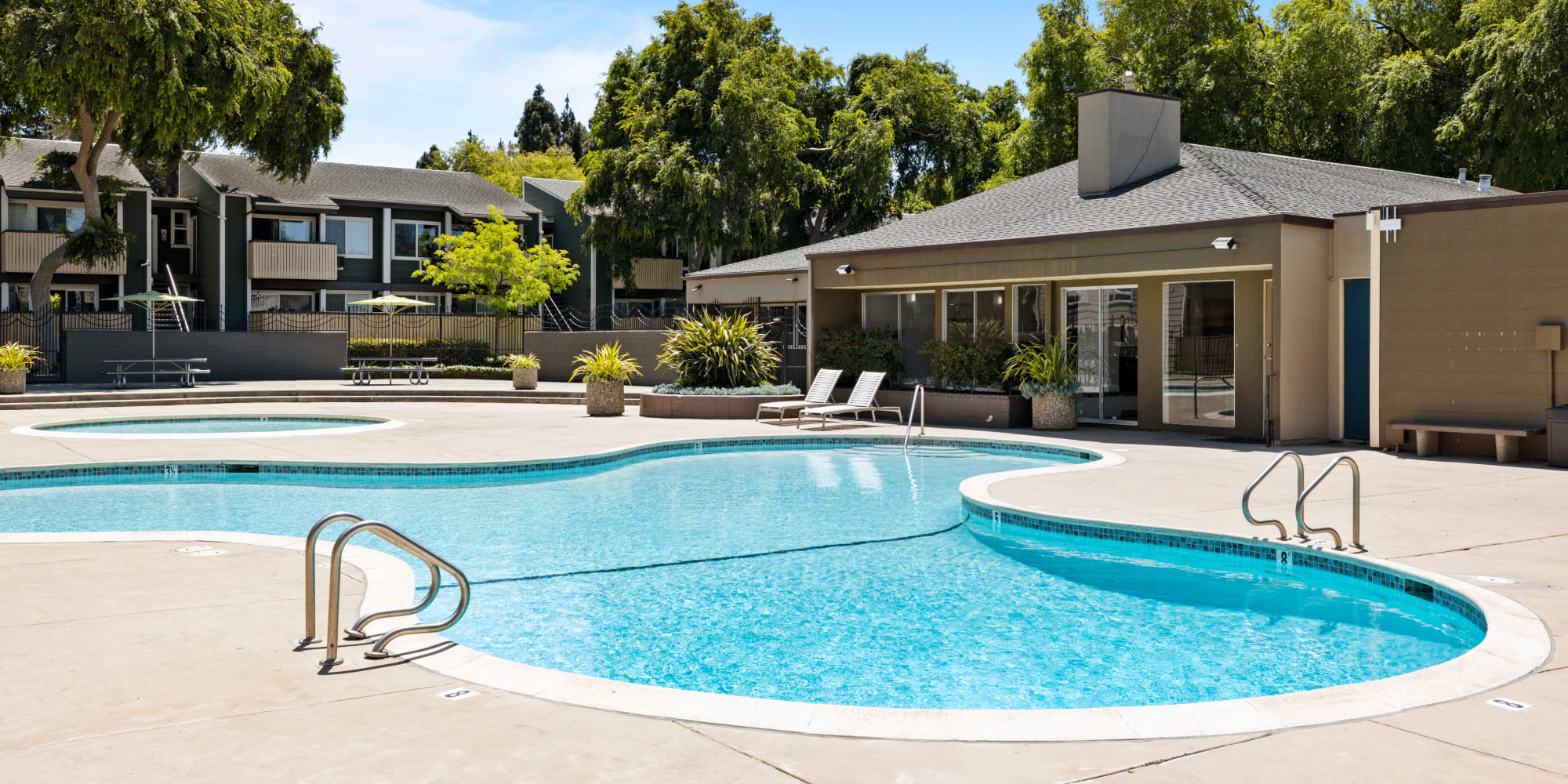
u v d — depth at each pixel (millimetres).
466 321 37219
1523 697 4391
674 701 4352
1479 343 13297
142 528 9641
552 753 3779
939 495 11734
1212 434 16547
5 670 4723
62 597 6102
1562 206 12531
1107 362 18297
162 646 5125
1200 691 5312
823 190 42750
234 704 4289
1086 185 19844
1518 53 27719
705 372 21062
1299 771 3611
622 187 37312
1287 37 35438
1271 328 14945
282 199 39906
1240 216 15156
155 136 29125
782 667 5734
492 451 14266
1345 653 5984
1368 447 14742
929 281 19438
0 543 7734
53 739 3877
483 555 8562
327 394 25062
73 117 28312
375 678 4645
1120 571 8117
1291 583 7738
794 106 43875
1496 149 30031
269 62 30422
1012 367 18469
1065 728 4043
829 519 10219
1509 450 12805
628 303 45094
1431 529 8422
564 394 25203
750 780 3539
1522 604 5938
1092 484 11000
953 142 43031
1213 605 7090
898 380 21406
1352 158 34875
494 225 38688
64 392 23391
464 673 4711
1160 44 36938
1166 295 17109
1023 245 17719
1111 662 5832
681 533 9500
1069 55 36531
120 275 37438
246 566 6977
